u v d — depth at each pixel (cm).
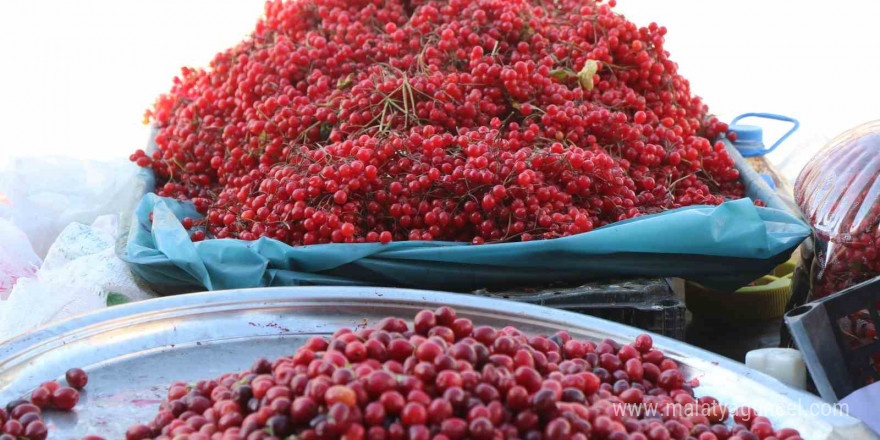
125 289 169
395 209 167
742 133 256
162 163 225
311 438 80
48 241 225
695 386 114
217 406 94
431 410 81
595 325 129
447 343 96
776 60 473
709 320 195
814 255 164
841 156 166
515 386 85
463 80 191
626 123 191
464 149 168
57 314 162
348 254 162
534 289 163
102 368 119
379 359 92
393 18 225
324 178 165
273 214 171
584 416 86
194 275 162
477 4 210
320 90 200
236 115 211
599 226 173
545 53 204
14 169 227
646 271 165
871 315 128
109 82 412
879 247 151
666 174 196
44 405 108
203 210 199
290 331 131
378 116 184
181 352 125
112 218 221
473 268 161
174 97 256
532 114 191
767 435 101
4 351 117
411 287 165
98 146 353
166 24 471
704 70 464
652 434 92
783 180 258
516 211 162
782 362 128
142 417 108
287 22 229
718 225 160
